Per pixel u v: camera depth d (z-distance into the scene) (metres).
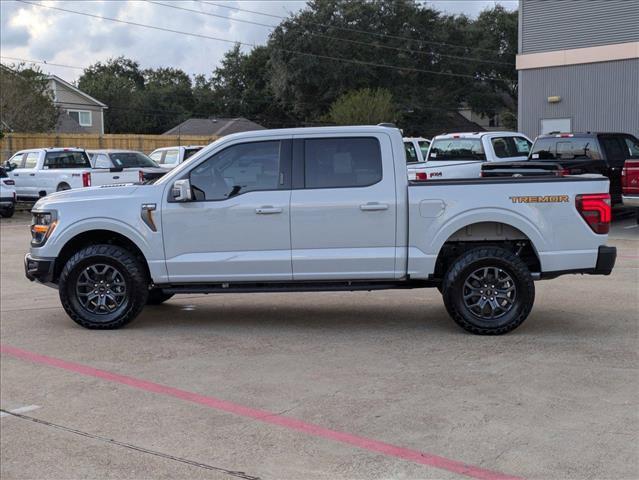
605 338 6.83
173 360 6.43
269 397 5.41
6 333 7.54
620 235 14.48
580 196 6.89
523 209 6.89
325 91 54.59
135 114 73.12
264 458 4.35
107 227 7.34
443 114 56.56
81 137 32.41
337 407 5.15
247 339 7.11
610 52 23.34
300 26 52.84
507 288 6.95
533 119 25.67
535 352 6.39
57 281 7.72
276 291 7.25
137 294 7.45
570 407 5.00
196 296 9.47
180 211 7.21
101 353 6.70
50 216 7.50
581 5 23.89
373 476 4.06
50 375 6.09
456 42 57.44
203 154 7.29
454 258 7.31
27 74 36.56
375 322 7.72
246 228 7.14
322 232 7.07
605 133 15.56
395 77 54.50
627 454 4.23
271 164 7.21
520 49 25.66
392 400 5.25
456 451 4.34
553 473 4.02
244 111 68.50
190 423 4.94
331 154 7.14
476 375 5.77
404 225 7.01
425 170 15.18
